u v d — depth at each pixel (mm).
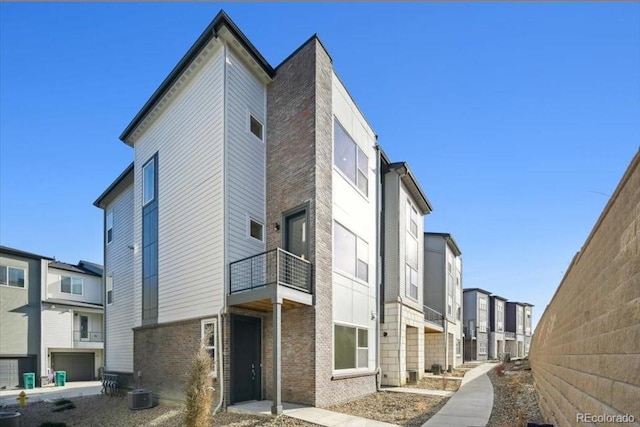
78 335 27984
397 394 13539
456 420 9203
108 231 20219
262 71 12758
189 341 11539
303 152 11789
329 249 11859
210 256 11180
